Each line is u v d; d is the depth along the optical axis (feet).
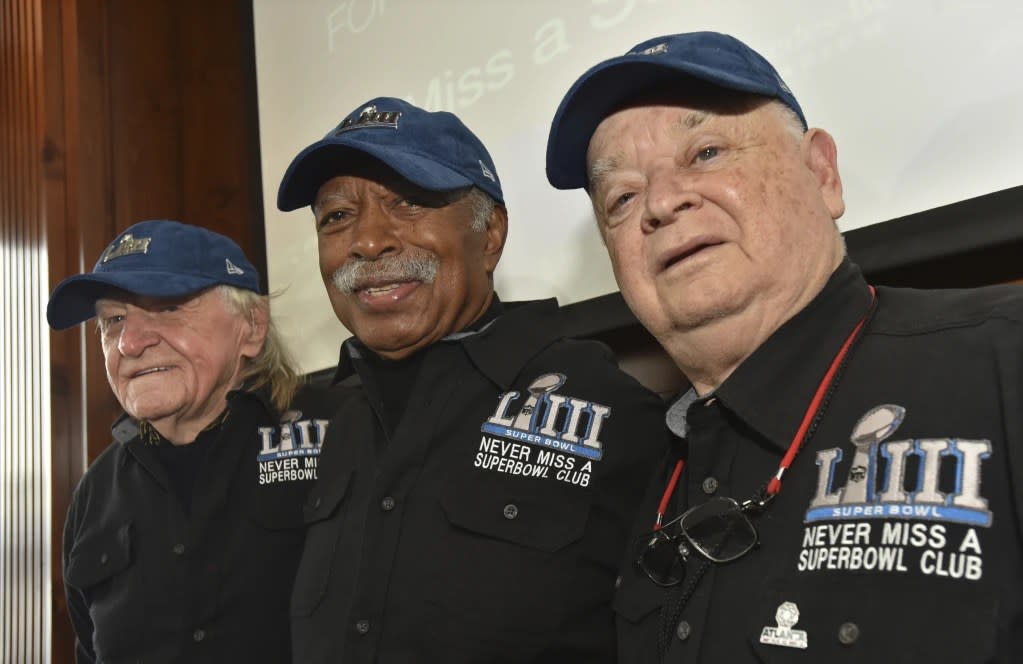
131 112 8.72
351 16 7.75
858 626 2.44
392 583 4.03
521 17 6.28
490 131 6.40
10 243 9.57
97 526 5.61
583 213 5.81
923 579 2.39
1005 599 2.28
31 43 9.26
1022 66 3.90
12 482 9.21
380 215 4.49
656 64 3.21
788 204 3.17
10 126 9.69
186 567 5.18
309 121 8.11
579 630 3.90
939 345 2.77
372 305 4.48
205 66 9.13
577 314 5.66
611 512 4.02
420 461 4.27
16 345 9.30
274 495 5.28
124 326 5.48
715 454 3.18
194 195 8.86
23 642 8.77
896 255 4.25
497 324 4.55
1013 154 3.92
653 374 5.88
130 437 5.59
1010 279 4.26
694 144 3.21
